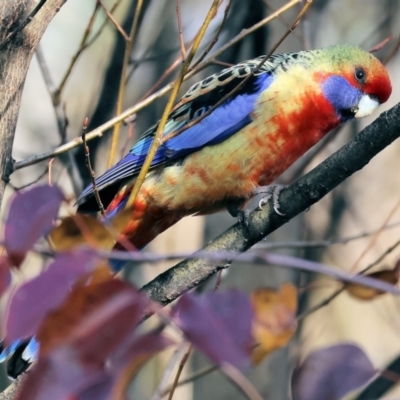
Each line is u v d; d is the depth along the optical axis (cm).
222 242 747
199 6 1281
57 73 1505
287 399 1027
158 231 964
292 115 907
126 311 301
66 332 295
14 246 325
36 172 1232
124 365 293
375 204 1627
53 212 334
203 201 927
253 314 320
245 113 904
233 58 1152
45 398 284
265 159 912
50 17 696
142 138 932
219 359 302
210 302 317
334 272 407
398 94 1559
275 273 1008
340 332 1584
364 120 1473
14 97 675
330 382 365
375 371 367
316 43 1348
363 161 667
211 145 908
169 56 1249
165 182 911
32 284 301
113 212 920
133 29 881
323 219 1456
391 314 1355
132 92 1270
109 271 313
